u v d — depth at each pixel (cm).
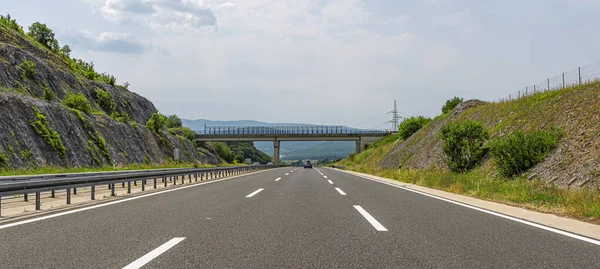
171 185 2048
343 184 2041
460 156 2492
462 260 507
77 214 909
